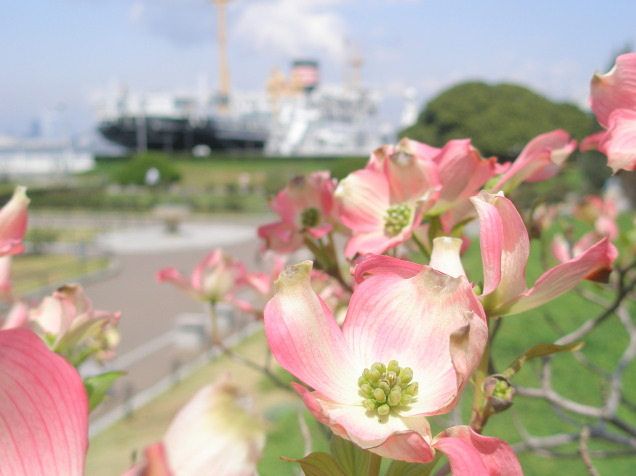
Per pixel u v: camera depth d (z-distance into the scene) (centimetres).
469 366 16
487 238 20
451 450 15
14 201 28
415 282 20
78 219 915
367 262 20
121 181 1269
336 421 17
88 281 446
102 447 159
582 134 1123
